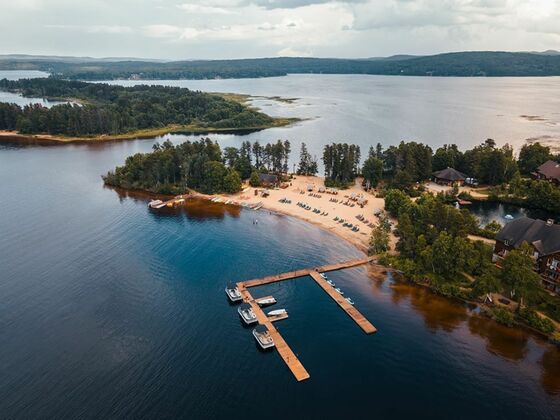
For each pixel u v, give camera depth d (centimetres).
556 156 18312
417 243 10412
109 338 7844
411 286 9750
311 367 7144
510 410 6197
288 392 6581
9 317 8444
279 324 8375
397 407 6281
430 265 9875
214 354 7469
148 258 11081
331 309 8912
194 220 13888
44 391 6569
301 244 12056
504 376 6862
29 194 16462
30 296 9194
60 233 12681
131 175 17738
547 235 9462
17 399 6412
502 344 7631
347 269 10638
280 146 19275
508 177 17112
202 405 6319
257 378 6881
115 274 10206
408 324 8319
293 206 15212
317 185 18025
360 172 19725
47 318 8425
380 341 7819
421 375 6938
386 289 9656
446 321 8375
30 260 10875
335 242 12188
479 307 8769
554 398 6388
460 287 9356
